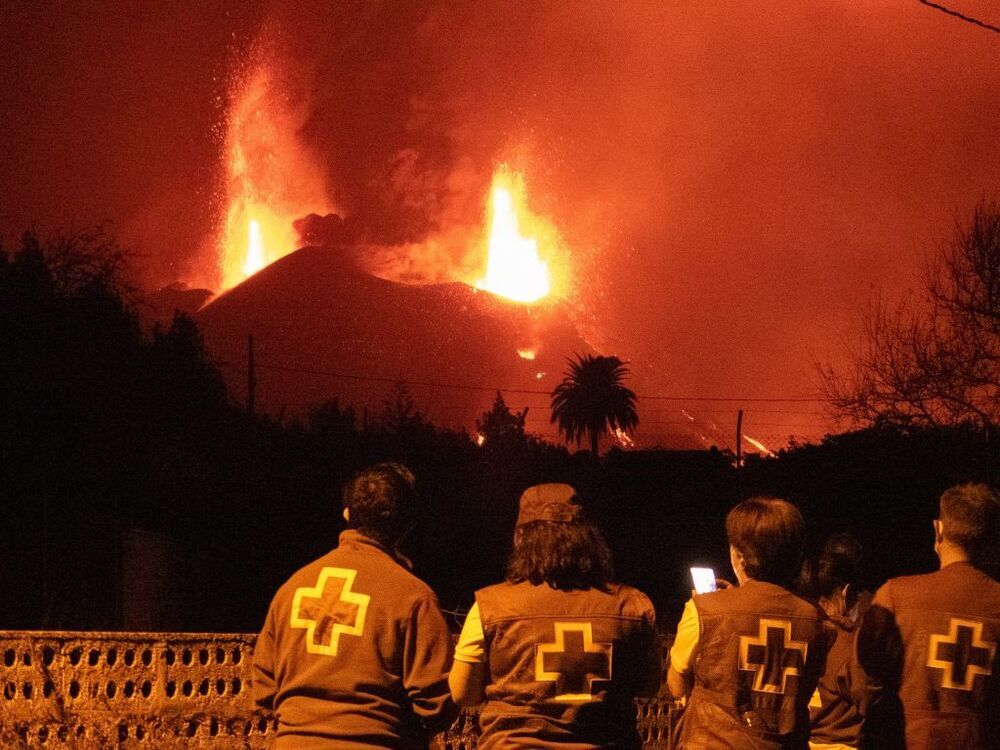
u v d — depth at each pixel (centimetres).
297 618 416
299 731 404
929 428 3284
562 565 410
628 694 414
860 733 489
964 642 449
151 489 2381
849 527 3366
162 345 2480
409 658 409
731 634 431
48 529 2036
